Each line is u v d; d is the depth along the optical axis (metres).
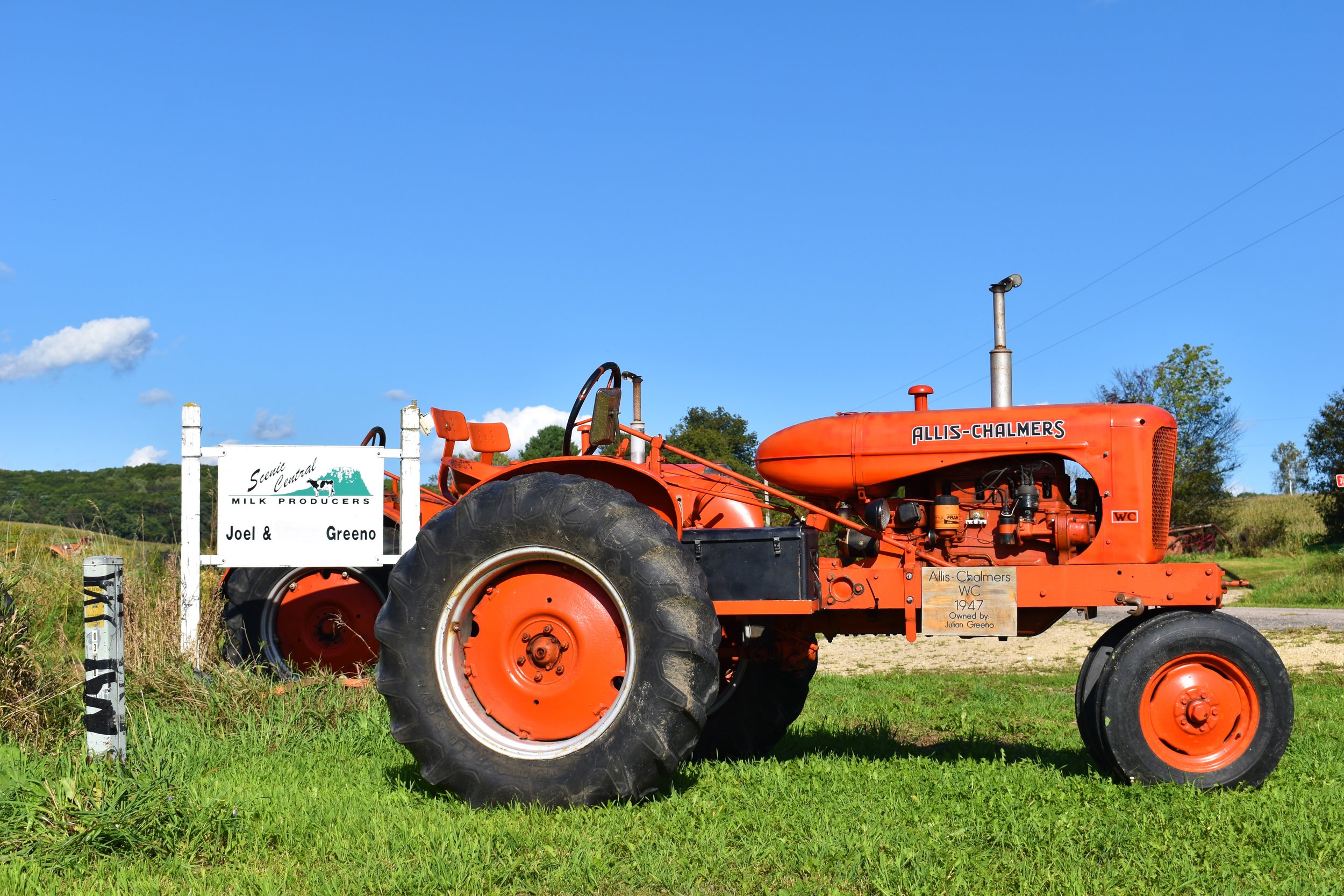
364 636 7.01
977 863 3.23
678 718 3.98
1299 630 12.59
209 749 4.79
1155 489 4.72
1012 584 4.47
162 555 7.21
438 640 4.29
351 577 7.05
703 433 30.30
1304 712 6.88
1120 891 3.04
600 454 5.72
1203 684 4.23
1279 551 28.64
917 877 3.11
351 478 6.57
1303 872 3.16
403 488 6.63
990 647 12.62
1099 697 4.25
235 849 3.48
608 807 3.96
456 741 4.16
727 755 5.38
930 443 4.86
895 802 3.94
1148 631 4.25
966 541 4.82
